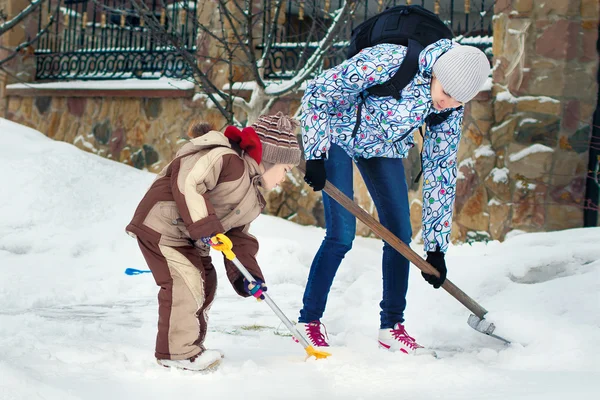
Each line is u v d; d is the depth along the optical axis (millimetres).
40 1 9945
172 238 3402
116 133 12484
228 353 3932
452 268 5570
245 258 3555
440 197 4199
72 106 13133
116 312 5738
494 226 8719
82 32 13445
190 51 11656
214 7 11312
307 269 7719
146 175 10047
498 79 8805
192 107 11539
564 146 8461
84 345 3752
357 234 9898
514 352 3930
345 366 3418
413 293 5328
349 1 9328
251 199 3477
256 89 9859
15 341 3828
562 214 8438
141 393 2820
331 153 4164
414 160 9305
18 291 6520
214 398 2779
